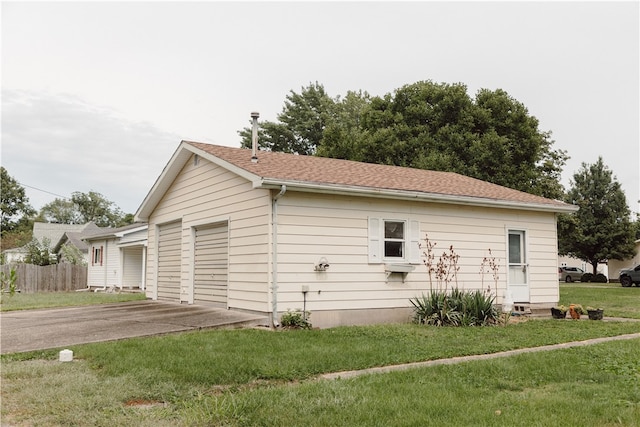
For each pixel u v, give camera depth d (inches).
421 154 1119.0
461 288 546.0
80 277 1229.7
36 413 196.9
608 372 273.6
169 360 285.0
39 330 401.1
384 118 1217.4
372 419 190.5
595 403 212.7
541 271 613.6
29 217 2596.0
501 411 201.8
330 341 361.7
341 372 275.0
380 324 474.6
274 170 466.3
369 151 1189.1
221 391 233.0
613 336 425.1
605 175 1680.6
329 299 463.2
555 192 1189.1
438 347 346.9
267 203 444.8
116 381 241.4
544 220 624.4
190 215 588.4
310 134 1754.4
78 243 1485.0
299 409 201.6
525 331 440.5
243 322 428.5
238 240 487.5
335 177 486.6
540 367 285.1
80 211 3218.5
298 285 447.2
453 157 1111.6
